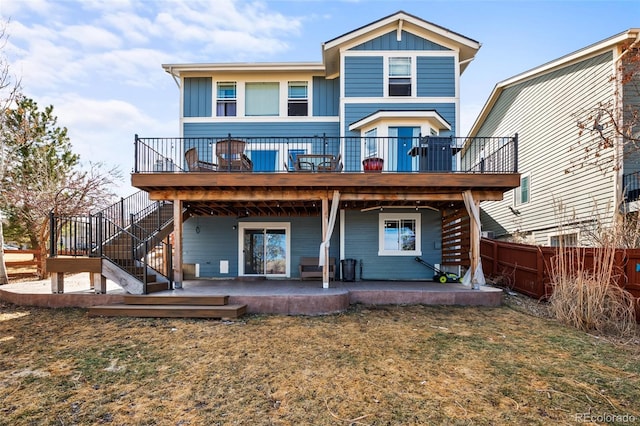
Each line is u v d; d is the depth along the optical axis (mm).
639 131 9172
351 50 10430
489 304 7395
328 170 8336
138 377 3871
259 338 5199
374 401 3355
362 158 10031
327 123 11023
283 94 11094
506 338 5242
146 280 6969
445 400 3373
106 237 8156
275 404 3305
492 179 7504
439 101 10289
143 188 7863
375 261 10195
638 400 3406
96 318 6195
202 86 11086
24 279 11016
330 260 10117
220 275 10766
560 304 6180
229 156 7633
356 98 10344
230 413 3146
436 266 10094
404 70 10445
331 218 7832
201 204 9273
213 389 3598
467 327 5820
